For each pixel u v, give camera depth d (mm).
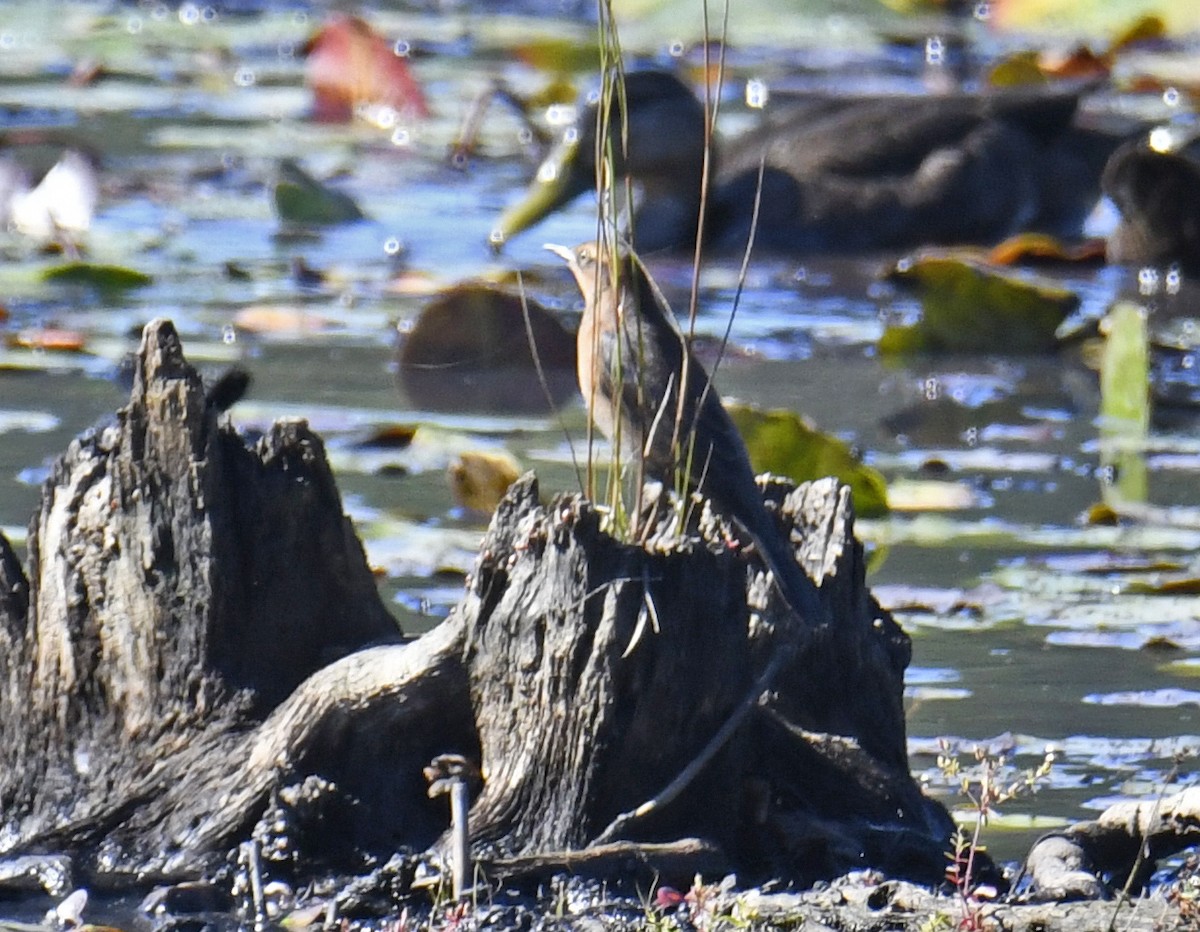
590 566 7406
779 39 31422
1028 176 21031
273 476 8117
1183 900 6891
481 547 7648
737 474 8500
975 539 11875
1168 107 26062
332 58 25984
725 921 6859
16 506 11688
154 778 7848
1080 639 10250
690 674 7473
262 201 21828
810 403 14906
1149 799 8047
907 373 15875
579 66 28766
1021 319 16484
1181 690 9562
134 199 21688
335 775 7703
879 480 12156
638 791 7535
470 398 14711
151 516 8023
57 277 18094
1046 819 8195
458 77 28688
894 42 31250
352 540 8258
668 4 32312
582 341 10109
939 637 10297
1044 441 14094
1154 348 16609
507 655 7531
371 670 7715
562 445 13477
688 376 8344
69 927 7102
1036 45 30922
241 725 7914
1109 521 12234
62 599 8078
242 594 8055
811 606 7832
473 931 6941
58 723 8070
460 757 7703
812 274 19453
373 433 13664
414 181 22984
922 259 16469
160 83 28516
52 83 28172
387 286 18328
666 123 20266
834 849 7742
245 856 7523
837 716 8078
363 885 7344
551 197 20344
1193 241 19312
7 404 14086
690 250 20406
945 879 7613
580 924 6957
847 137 20938
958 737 8992
